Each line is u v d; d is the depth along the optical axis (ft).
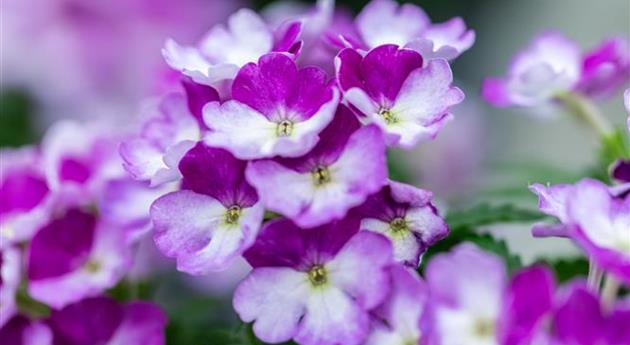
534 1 1.98
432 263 0.79
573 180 1.09
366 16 0.96
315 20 0.92
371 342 0.83
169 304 1.12
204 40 0.93
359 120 0.83
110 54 1.31
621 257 0.78
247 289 0.84
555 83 1.05
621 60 1.05
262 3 1.87
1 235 0.97
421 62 0.85
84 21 1.31
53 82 1.34
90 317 0.94
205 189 0.85
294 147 0.82
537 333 0.75
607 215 0.80
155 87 1.25
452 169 1.36
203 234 0.85
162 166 0.88
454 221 0.96
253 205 0.85
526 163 1.16
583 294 0.76
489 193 1.11
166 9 1.32
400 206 0.84
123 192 1.00
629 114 0.86
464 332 0.78
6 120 1.45
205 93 0.89
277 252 0.84
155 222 0.85
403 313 0.83
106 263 0.98
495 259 0.78
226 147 0.82
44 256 0.97
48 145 1.10
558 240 1.16
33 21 1.31
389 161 1.12
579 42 1.84
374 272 0.82
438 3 2.10
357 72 0.85
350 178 0.82
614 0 1.84
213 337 0.97
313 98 0.84
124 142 0.90
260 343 0.89
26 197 1.01
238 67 0.86
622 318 0.76
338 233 0.84
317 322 0.83
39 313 0.96
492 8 2.06
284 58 0.85
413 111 0.85
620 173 0.91
